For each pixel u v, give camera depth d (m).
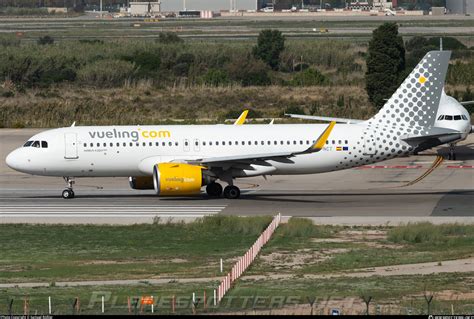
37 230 108.38
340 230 106.25
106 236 104.62
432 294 74.38
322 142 123.19
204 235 105.00
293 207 122.56
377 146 131.25
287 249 95.69
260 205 124.69
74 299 72.19
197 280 81.44
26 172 130.25
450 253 92.94
